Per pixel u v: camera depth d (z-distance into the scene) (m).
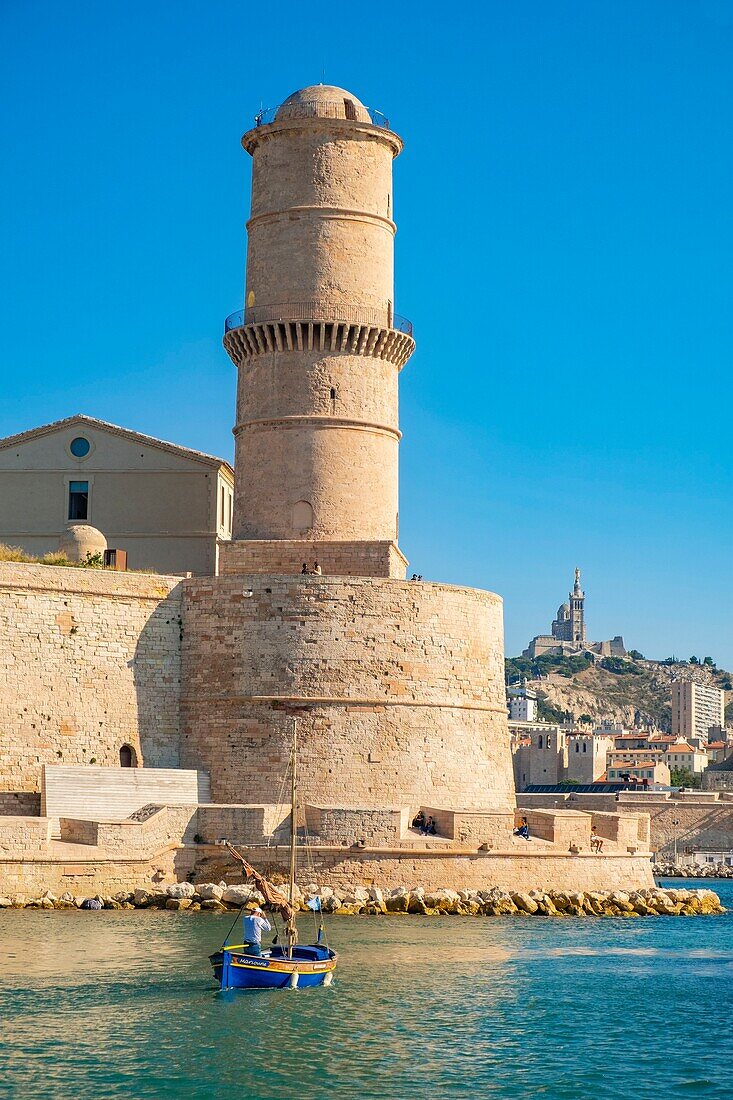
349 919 63.47
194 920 59.91
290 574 73.25
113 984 48.50
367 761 71.50
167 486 87.06
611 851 74.06
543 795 155.88
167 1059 41.06
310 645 72.12
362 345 81.19
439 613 74.69
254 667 72.19
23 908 61.31
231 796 71.31
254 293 82.25
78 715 70.31
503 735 78.69
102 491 87.25
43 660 69.69
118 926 58.00
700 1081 41.34
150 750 72.31
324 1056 42.06
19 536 87.25
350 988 49.97
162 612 73.56
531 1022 47.09
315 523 79.81
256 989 48.66
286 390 80.75
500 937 62.00
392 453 82.75
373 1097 38.88
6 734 68.25
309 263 81.12
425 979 51.97
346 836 66.69
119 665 71.88
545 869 70.81
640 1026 47.19
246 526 81.19
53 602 70.38
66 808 66.06
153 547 86.62
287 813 67.56
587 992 51.88
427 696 73.50
